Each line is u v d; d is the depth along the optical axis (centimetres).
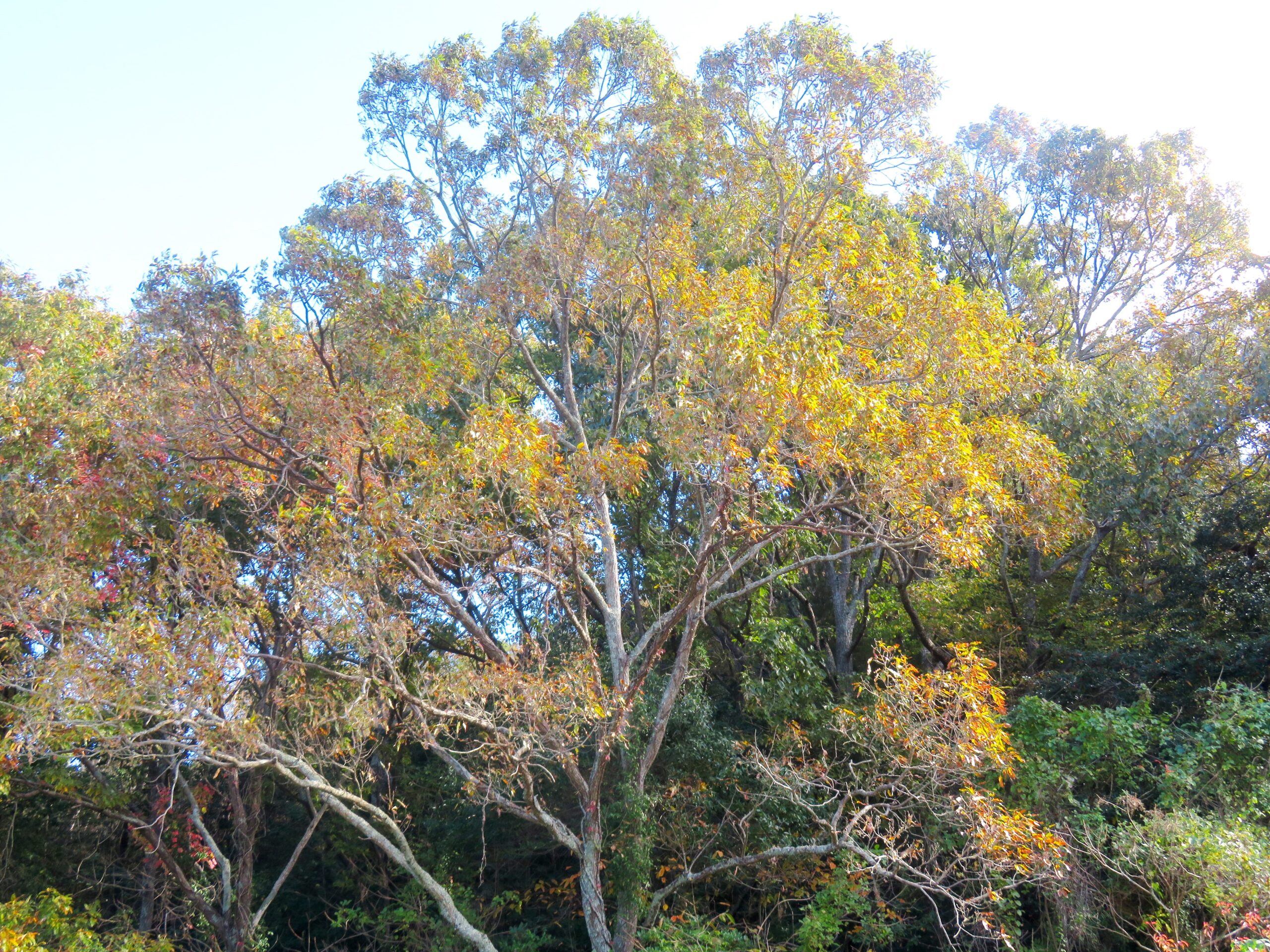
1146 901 1423
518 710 1585
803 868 1812
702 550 1680
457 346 1814
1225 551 2111
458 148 2141
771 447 1450
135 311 1590
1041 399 2028
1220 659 1873
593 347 2288
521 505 1608
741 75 1869
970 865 1541
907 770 1534
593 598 1942
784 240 1909
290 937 2341
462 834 2119
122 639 1358
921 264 2075
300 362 1619
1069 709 1969
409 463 1745
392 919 2003
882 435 1493
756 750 1750
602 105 2041
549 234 1973
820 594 2534
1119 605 2262
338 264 1606
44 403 1644
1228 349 2192
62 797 1862
